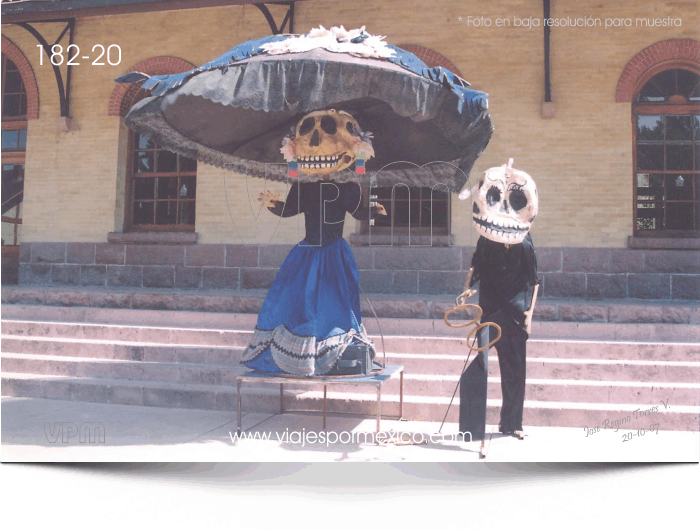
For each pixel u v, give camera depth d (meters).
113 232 10.52
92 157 10.74
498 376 6.07
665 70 9.34
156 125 5.38
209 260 10.04
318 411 5.87
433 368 6.29
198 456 4.49
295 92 4.48
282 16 10.04
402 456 4.50
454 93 4.57
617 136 9.09
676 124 9.35
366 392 6.09
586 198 9.10
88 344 7.17
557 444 4.84
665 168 9.34
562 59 9.26
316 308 5.05
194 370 6.54
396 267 9.21
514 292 4.91
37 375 6.96
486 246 4.91
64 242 10.70
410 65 4.61
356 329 5.14
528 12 9.35
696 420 5.31
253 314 7.58
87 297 8.62
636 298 8.81
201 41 10.38
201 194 10.22
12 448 4.66
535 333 6.84
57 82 10.64
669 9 9.10
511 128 9.29
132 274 10.35
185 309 8.22
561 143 9.19
